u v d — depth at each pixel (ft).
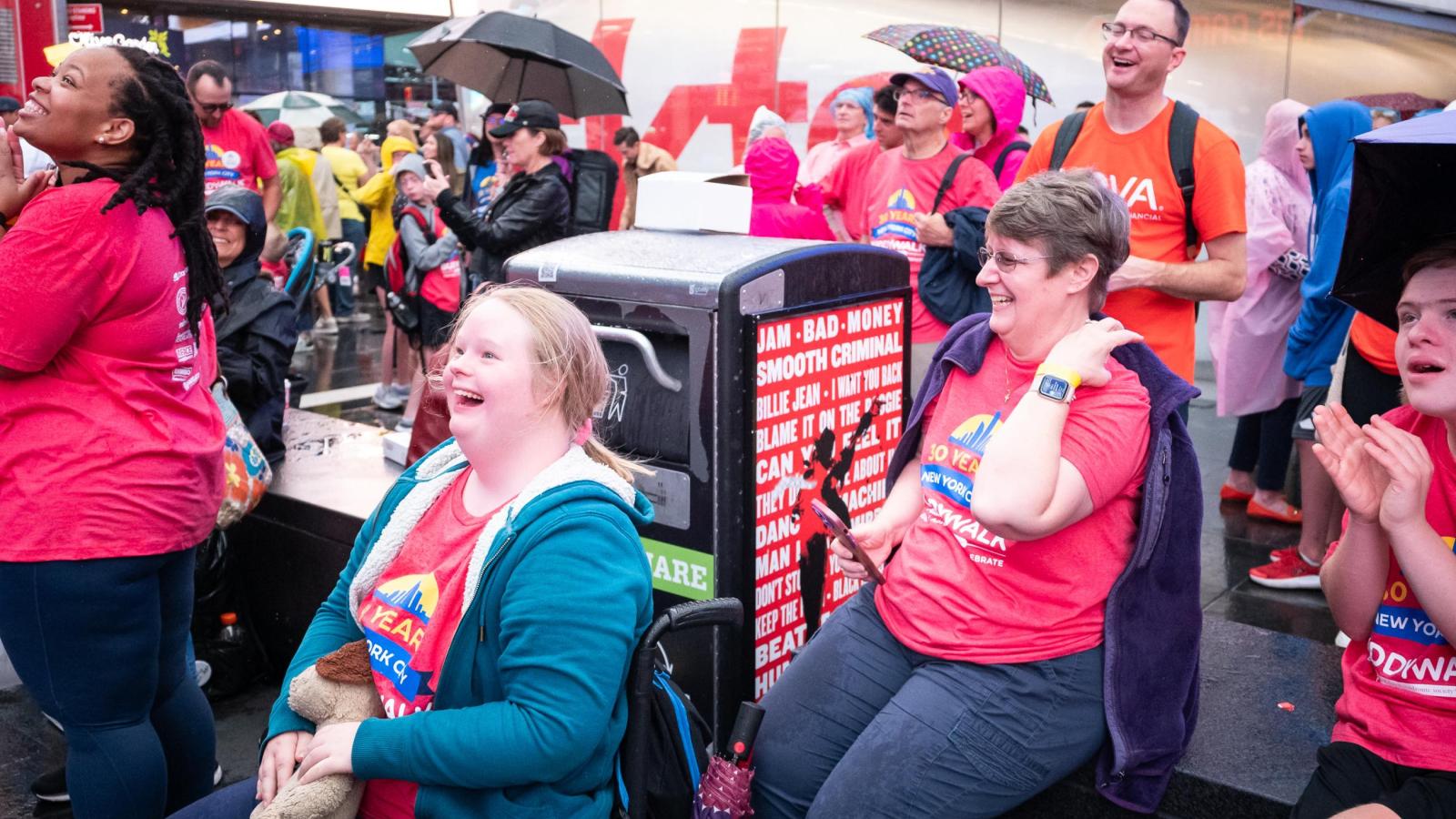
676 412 9.70
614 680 6.14
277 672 13.98
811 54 28.48
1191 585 7.44
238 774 11.73
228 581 13.33
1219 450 22.43
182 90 8.68
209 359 9.76
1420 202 6.49
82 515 8.25
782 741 7.94
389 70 36.94
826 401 10.34
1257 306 17.74
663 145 31.09
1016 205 7.27
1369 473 6.63
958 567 7.59
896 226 15.53
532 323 6.52
